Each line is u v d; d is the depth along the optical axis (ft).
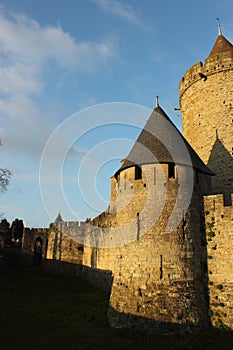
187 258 53.98
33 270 140.15
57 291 92.68
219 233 57.47
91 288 97.66
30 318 60.18
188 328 49.19
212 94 88.74
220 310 53.26
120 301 54.13
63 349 44.14
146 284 52.03
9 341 47.32
